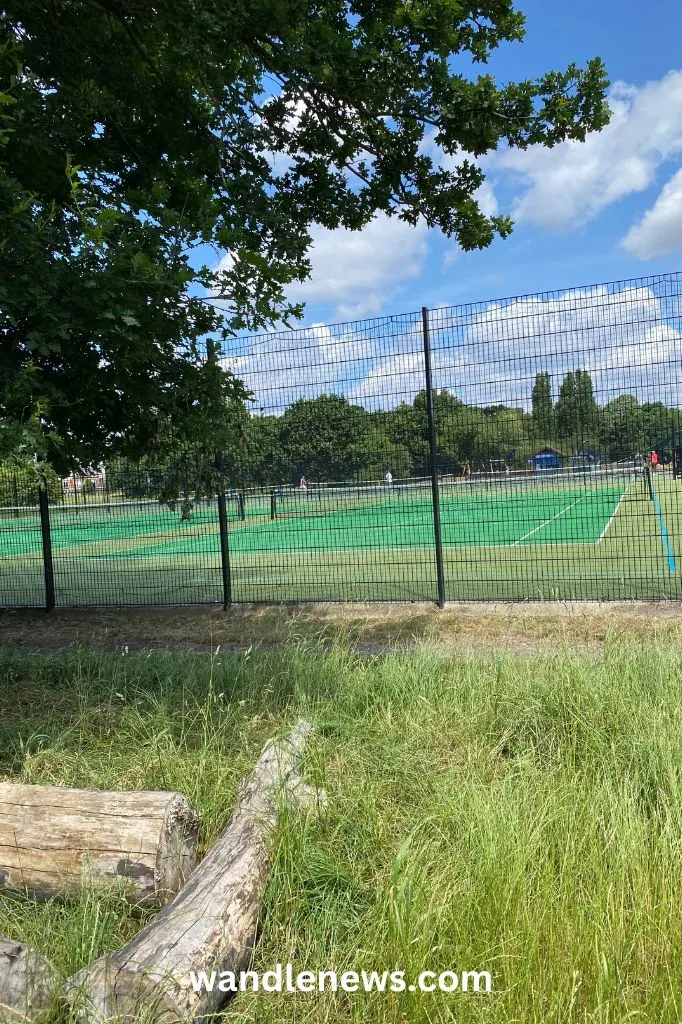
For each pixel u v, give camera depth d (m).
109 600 11.70
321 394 9.30
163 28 6.14
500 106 6.84
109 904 2.90
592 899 2.63
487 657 5.82
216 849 3.03
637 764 3.82
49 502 10.30
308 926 2.76
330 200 8.07
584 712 4.46
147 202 5.96
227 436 7.00
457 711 4.71
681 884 2.71
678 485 11.96
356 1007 2.37
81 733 4.75
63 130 6.06
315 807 3.48
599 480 8.60
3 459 4.63
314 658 5.92
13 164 5.92
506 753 4.33
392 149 7.60
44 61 6.81
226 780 4.02
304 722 4.49
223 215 6.89
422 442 8.95
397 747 4.25
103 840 3.02
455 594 9.92
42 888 3.02
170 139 7.24
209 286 5.86
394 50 6.75
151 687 5.83
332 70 6.54
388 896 2.67
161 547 19.28
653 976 2.37
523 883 2.65
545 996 2.25
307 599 9.88
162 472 9.42
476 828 3.09
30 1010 2.22
